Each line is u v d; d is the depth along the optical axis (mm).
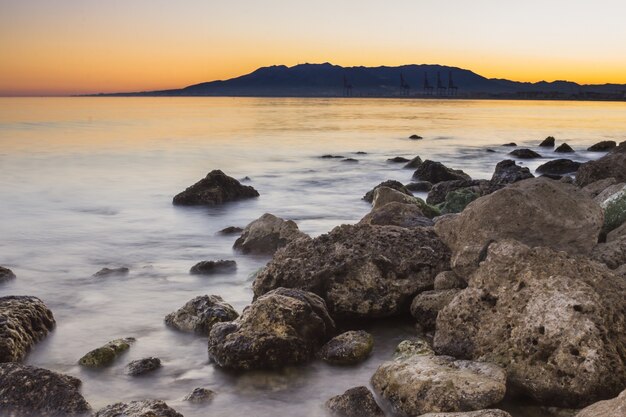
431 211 18719
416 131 75625
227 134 67750
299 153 48125
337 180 33406
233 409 8492
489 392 7910
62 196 27922
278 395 8867
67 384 8562
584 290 8773
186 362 9945
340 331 11109
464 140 62688
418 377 8328
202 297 11617
